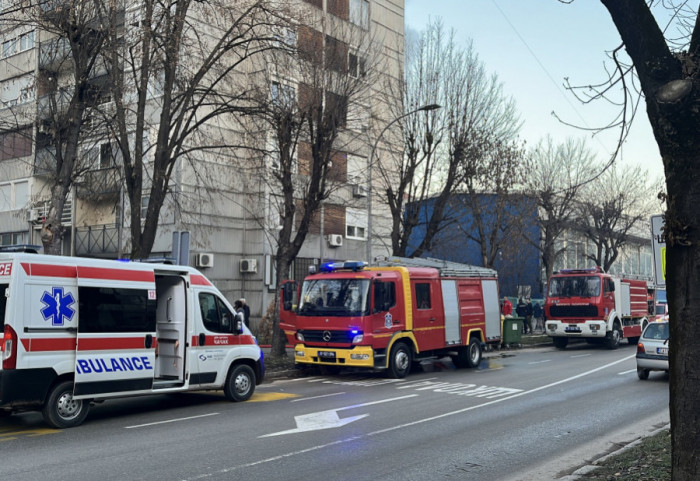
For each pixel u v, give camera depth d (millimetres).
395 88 22438
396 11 30203
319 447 8305
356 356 15359
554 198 33844
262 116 17109
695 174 4352
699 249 4336
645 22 4660
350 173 28703
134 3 16422
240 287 26906
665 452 7555
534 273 42062
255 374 12766
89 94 15578
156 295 11750
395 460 7652
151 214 15227
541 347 27562
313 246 28781
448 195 22625
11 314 8938
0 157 32438
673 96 4301
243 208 26766
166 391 10852
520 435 9188
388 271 16375
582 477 6605
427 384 14961
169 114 15539
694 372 4340
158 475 6871
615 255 37656
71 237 29359
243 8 17188
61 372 9406
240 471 7070
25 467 7184
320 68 18234
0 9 15305
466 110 22469
